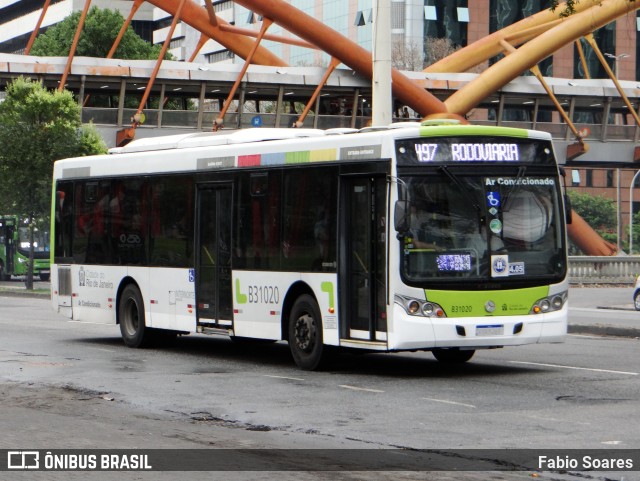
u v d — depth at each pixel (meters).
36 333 25.75
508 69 83.19
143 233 21.56
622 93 86.56
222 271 19.33
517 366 17.80
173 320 20.66
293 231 17.67
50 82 76.25
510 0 135.88
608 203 124.00
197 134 21.05
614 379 15.78
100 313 22.92
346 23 133.50
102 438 11.27
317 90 77.94
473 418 12.39
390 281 15.78
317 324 17.25
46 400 14.31
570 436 11.12
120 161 22.41
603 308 37.81
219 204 19.48
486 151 16.28
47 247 67.94
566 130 95.50
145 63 76.75
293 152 17.77
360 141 16.44
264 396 14.55
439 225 15.91
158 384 15.94
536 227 16.45
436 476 9.27
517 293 16.17
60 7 157.00
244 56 87.75
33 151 51.09
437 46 115.44
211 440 11.16
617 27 142.38
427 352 20.73
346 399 14.16
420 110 81.44
